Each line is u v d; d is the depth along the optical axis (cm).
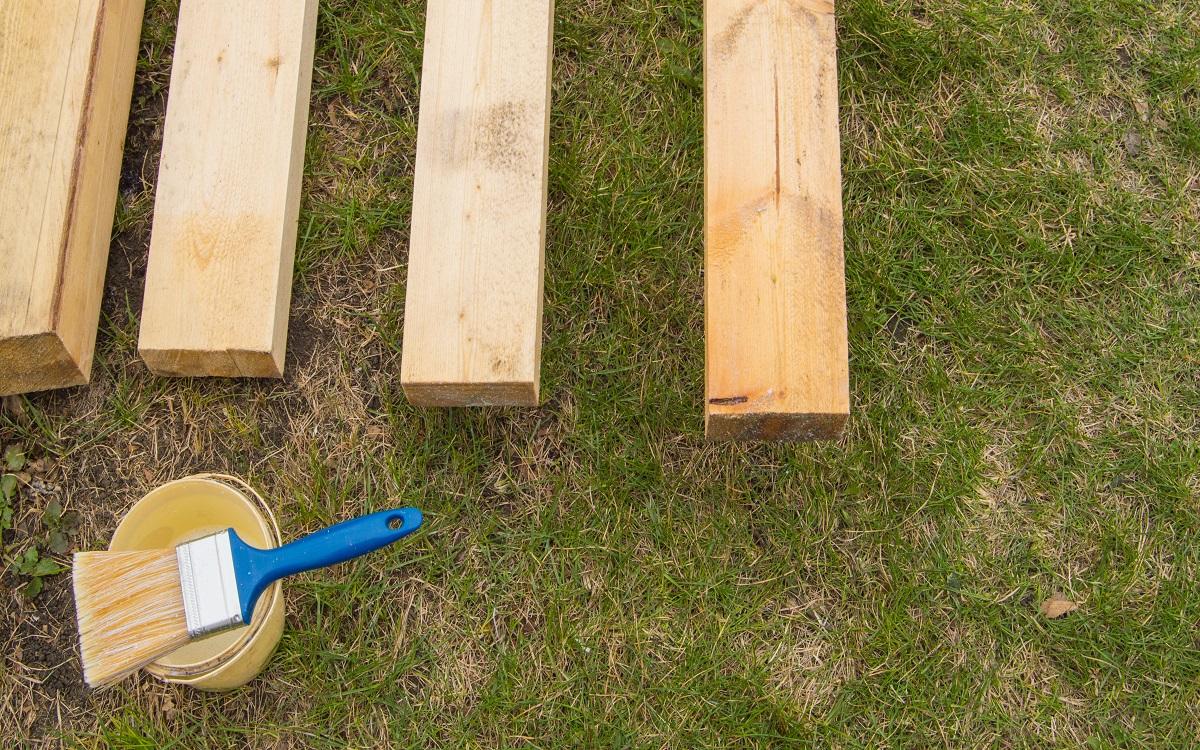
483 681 179
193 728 176
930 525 187
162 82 199
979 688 180
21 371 174
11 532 183
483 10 179
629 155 199
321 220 195
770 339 154
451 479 186
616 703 179
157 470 186
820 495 186
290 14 188
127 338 188
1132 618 184
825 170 160
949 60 205
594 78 202
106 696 177
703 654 180
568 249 194
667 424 189
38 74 175
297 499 184
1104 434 192
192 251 179
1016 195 201
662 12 205
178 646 152
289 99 185
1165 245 200
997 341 194
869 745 178
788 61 164
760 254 156
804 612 183
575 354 191
